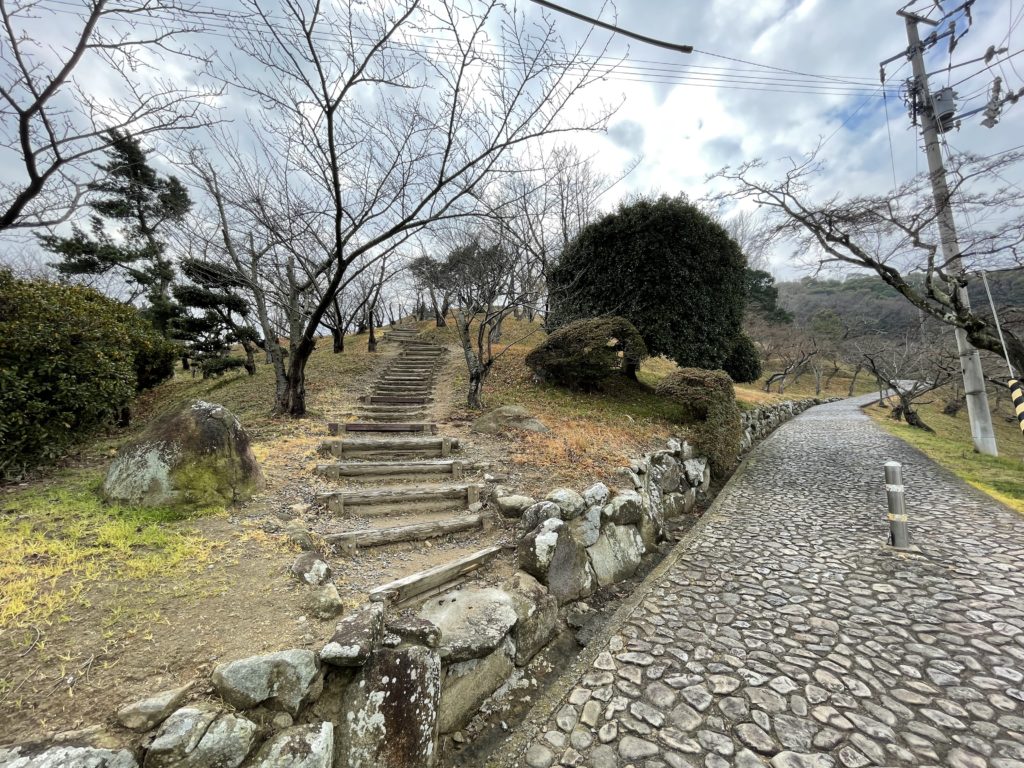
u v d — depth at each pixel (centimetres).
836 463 916
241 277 740
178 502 333
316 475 469
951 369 1580
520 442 633
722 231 1098
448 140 510
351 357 1493
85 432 498
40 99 327
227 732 157
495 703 261
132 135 400
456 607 285
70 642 193
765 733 225
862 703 244
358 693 198
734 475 835
